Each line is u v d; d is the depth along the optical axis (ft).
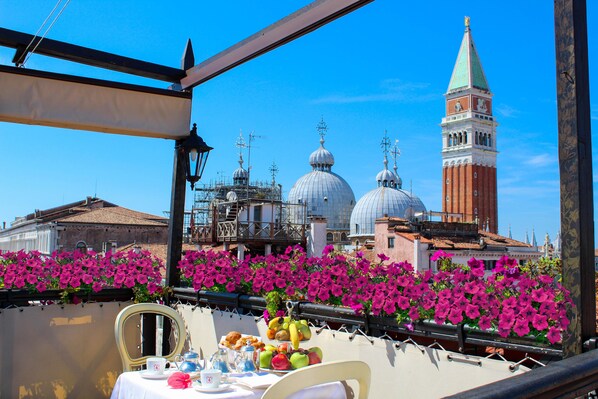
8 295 17.51
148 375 12.66
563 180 9.71
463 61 430.20
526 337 10.31
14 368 17.30
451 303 11.60
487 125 426.51
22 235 215.10
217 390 11.35
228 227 149.48
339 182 357.41
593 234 9.74
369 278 15.25
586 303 9.50
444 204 423.64
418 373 12.07
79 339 18.67
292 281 16.51
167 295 20.49
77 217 177.17
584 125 9.70
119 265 20.15
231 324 17.70
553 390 5.68
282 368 12.25
